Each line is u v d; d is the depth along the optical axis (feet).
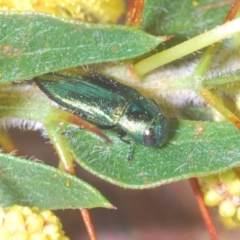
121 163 0.23
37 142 0.37
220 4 0.26
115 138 0.24
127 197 0.41
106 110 0.24
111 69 0.25
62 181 0.23
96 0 0.25
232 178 0.24
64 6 0.25
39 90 0.24
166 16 0.25
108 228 0.41
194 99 0.25
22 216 0.22
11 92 0.24
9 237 0.22
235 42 0.25
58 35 0.22
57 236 0.22
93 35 0.22
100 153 0.23
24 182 0.23
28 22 0.22
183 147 0.23
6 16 0.22
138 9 0.23
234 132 0.23
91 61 0.22
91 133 0.23
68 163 0.23
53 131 0.23
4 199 0.23
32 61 0.22
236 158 0.23
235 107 0.25
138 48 0.22
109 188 0.41
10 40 0.22
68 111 0.24
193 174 0.23
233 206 0.24
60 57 0.22
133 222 0.41
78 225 0.39
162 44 0.25
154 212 0.42
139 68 0.24
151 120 0.24
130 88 0.24
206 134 0.23
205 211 0.24
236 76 0.23
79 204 0.23
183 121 0.23
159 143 0.23
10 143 0.25
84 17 0.25
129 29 0.22
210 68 0.25
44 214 0.23
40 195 0.23
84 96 0.24
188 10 0.25
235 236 0.37
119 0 0.26
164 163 0.23
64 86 0.24
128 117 0.24
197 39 0.23
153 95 0.25
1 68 0.22
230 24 0.23
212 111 0.25
